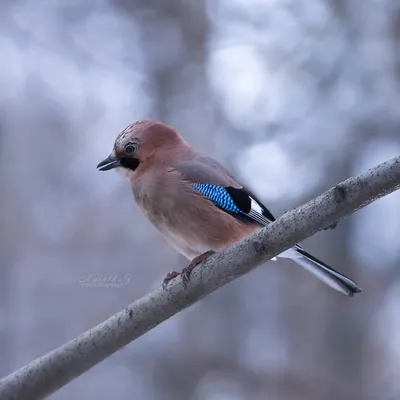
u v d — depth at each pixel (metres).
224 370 12.88
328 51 13.95
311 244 13.72
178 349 12.99
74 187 15.66
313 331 13.16
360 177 4.98
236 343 12.97
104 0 15.38
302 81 13.95
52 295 14.40
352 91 13.67
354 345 13.08
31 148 15.84
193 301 5.63
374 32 14.11
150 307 5.61
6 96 15.89
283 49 14.18
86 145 15.84
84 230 15.11
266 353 13.08
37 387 5.62
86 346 5.61
